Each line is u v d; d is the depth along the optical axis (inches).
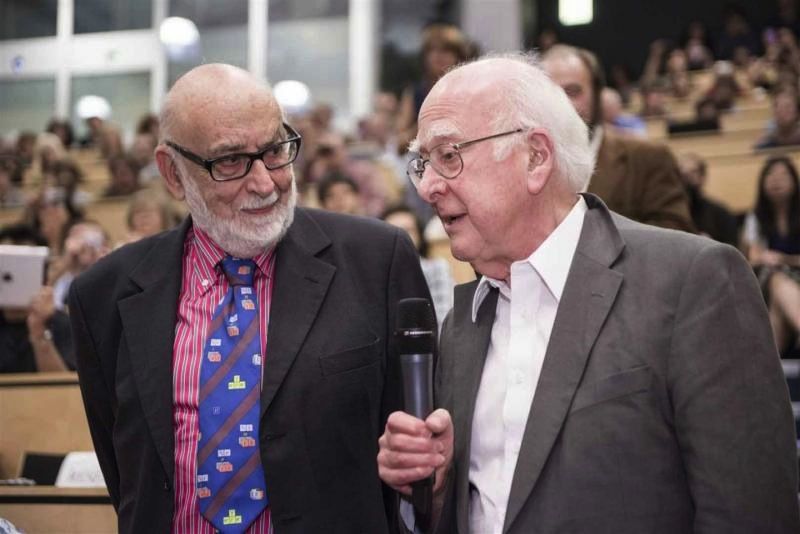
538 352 58.3
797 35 451.8
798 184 197.9
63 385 107.3
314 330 70.0
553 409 55.1
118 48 481.7
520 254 59.5
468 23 454.0
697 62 448.5
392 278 72.9
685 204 102.6
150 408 68.4
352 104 473.1
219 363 69.2
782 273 156.5
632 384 53.9
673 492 53.2
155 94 478.0
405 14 471.8
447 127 58.2
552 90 60.4
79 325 74.0
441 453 57.1
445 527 60.4
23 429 107.2
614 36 506.0
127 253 75.9
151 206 176.4
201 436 67.8
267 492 66.2
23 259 130.5
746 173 253.1
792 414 53.9
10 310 131.7
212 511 66.6
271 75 482.3
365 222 76.0
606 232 59.1
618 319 55.7
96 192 319.6
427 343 58.1
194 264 73.5
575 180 59.9
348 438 68.2
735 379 52.4
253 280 72.6
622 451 53.2
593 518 52.9
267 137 70.1
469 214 58.3
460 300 64.8
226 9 486.6
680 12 498.9
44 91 484.7
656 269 56.1
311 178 264.5
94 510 87.3
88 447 105.5
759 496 50.8
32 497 88.5
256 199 69.6
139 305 71.8
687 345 53.3
